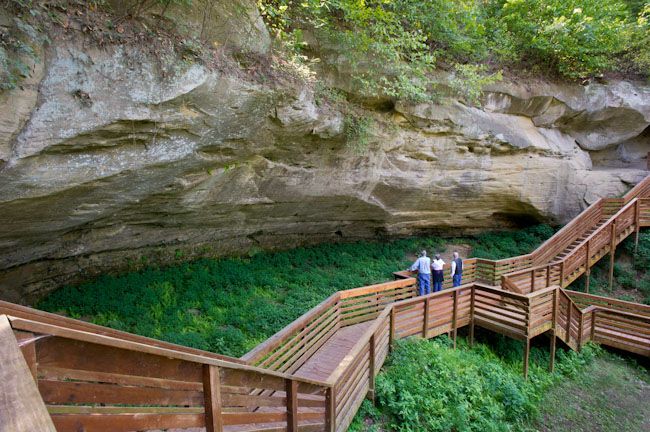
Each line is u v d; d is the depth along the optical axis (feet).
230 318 25.63
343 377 15.58
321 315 22.82
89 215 18.98
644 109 50.11
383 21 27.68
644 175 53.36
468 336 30.37
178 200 23.86
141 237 26.89
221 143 20.65
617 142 54.24
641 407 25.27
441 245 49.39
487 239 51.01
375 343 19.61
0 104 11.99
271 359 16.49
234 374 8.50
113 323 22.40
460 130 37.35
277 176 28.35
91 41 13.76
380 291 29.40
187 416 7.29
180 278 28.89
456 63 35.12
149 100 15.53
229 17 18.15
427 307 25.61
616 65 49.44
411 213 42.96
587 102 47.29
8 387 3.71
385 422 18.03
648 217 45.75
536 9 43.57
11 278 22.02
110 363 5.57
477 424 19.07
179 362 6.88
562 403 24.81
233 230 32.65
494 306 27.68
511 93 41.60
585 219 46.42
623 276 44.21
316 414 13.66
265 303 28.45
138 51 14.90
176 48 16.10
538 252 42.14
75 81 13.56
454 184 40.86
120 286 26.08
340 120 27.63
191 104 17.13
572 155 49.80
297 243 40.75
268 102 20.44
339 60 27.45
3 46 11.69
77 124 13.98
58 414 5.07
